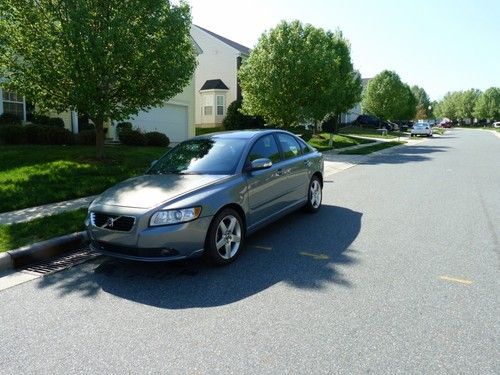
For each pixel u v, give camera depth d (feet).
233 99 114.83
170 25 37.78
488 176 40.16
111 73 35.12
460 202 27.76
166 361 9.99
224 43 115.03
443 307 12.42
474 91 379.55
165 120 74.84
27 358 10.29
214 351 10.36
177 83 39.14
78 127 60.54
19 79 35.73
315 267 15.94
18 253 16.76
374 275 15.03
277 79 70.08
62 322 12.09
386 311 12.23
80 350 10.59
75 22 32.53
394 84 164.76
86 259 17.53
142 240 14.66
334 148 78.28
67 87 36.06
